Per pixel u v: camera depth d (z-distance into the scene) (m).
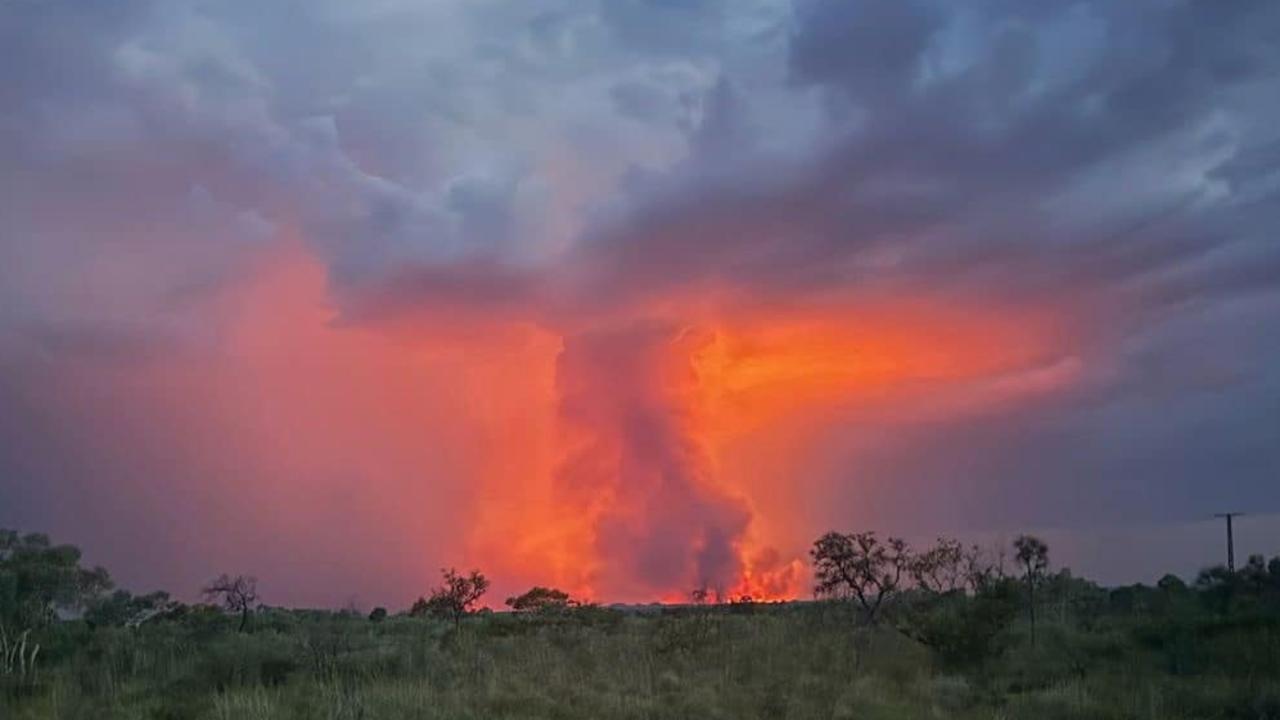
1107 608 38.94
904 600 32.78
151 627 33.47
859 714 19.19
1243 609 31.77
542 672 23.08
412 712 18.20
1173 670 23.36
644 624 36.62
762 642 28.47
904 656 26.59
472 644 27.20
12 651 24.11
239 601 37.44
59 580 27.77
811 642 28.55
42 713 18.62
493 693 19.89
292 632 32.22
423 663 23.53
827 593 32.41
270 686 21.11
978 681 23.30
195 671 22.58
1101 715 18.56
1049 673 23.69
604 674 23.02
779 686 20.95
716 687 21.56
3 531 27.69
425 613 38.31
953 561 32.28
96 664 24.19
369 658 23.39
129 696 20.34
